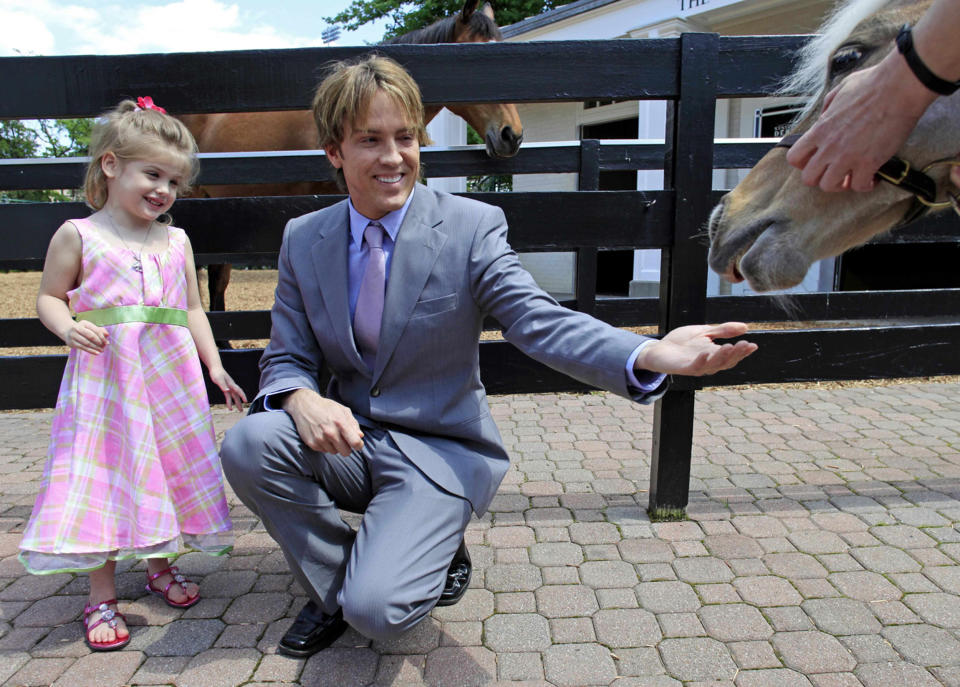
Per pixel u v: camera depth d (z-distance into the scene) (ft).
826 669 5.74
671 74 7.73
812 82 4.93
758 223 4.83
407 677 5.70
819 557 7.59
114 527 6.07
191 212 8.11
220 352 8.55
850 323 17.28
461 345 5.85
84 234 6.12
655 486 8.55
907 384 15.75
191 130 14.14
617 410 13.88
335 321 5.80
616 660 5.89
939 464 10.48
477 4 13.32
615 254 38.58
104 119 6.32
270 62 7.64
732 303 11.50
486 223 5.77
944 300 10.81
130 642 6.25
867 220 4.60
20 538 8.42
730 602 6.72
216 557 7.86
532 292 5.42
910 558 7.55
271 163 11.79
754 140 10.94
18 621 6.63
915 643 6.06
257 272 49.65
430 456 5.69
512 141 12.57
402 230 5.67
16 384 8.27
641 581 7.12
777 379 8.66
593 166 12.90
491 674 5.73
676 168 7.91
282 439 5.42
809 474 10.12
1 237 7.96
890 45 4.18
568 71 7.62
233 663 5.92
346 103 5.18
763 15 23.56
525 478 10.13
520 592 6.95
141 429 6.15
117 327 6.18
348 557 5.93
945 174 4.18
